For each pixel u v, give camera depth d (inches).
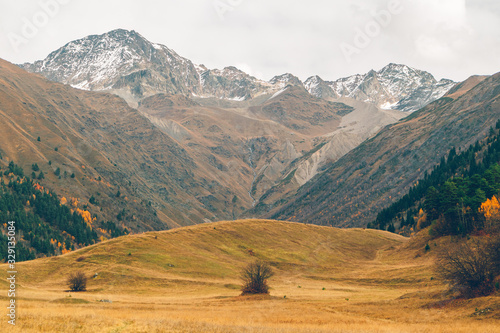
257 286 3021.7
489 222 3676.2
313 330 1626.5
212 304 2593.5
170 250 4375.0
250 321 1886.1
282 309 2377.0
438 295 2349.9
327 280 4168.3
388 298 2714.1
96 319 1658.5
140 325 1578.5
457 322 1838.1
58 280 3430.1
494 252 2228.1
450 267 2316.7
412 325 1844.2
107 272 3545.8
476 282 2170.3
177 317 1904.5
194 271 3964.1
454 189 4697.3
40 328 1435.8
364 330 1674.5
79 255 3973.9
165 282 3518.7
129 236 4564.5
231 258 4611.2
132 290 3238.2
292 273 4436.5
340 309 2380.7
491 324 1731.1
